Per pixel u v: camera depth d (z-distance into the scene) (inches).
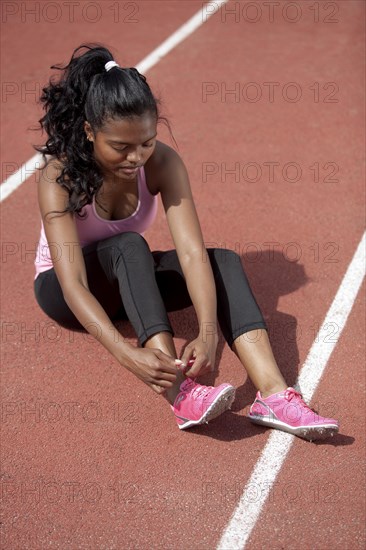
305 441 144.8
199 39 306.2
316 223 205.5
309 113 253.9
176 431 148.6
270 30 309.9
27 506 134.8
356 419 149.1
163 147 152.3
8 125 254.2
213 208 212.7
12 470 141.7
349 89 266.7
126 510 133.5
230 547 126.5
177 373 145.0
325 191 217.5
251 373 146.5
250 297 148.0
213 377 160.4
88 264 151.1
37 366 164.6
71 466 142.3
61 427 150.3
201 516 131.9
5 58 294.2
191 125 250.7
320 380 158.6
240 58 290.5
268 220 207.5
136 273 143.4
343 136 241.9
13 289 186.5
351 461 140.3
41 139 246.4
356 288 183.0
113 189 150.1
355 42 297.4
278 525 129.6
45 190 144.7
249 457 142.6
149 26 318.0
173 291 157.9
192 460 142.6
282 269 189.6
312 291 182.5
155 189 153.9
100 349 168.4
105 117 130.9
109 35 311.6
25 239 204.7
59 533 130.1
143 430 149.2
